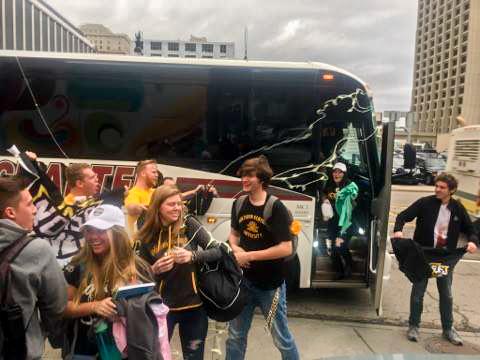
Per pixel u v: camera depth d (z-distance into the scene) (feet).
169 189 9.36
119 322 7.25
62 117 17.70
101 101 17.62
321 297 19.71
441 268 14.88
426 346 15.06
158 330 7.36
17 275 6.54
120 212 7.84
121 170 17.63
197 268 9.55
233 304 9.53
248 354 14.01
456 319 17.70
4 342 6.48
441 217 14.96
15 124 17.79
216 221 17.58
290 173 17.61
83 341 7.62
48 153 17.76
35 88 17.69
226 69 17.46
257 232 10.64
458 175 33.99
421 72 464.65
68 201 12.92
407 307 18.80
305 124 17.52
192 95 17.56
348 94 17.42
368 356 8.77
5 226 6.79
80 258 7.80
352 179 20.24
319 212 17.97
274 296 10.77
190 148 17.63
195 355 9.80
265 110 17.51
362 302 19.21
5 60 17.67
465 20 380.78
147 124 17.61
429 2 448.24
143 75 17.53
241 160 17.60
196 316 9.71
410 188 70.03
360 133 17.76
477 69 373.20
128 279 7.54
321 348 14.79
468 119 378.32
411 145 17.76
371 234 16.92
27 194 7.42
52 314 7.07
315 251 17.75
